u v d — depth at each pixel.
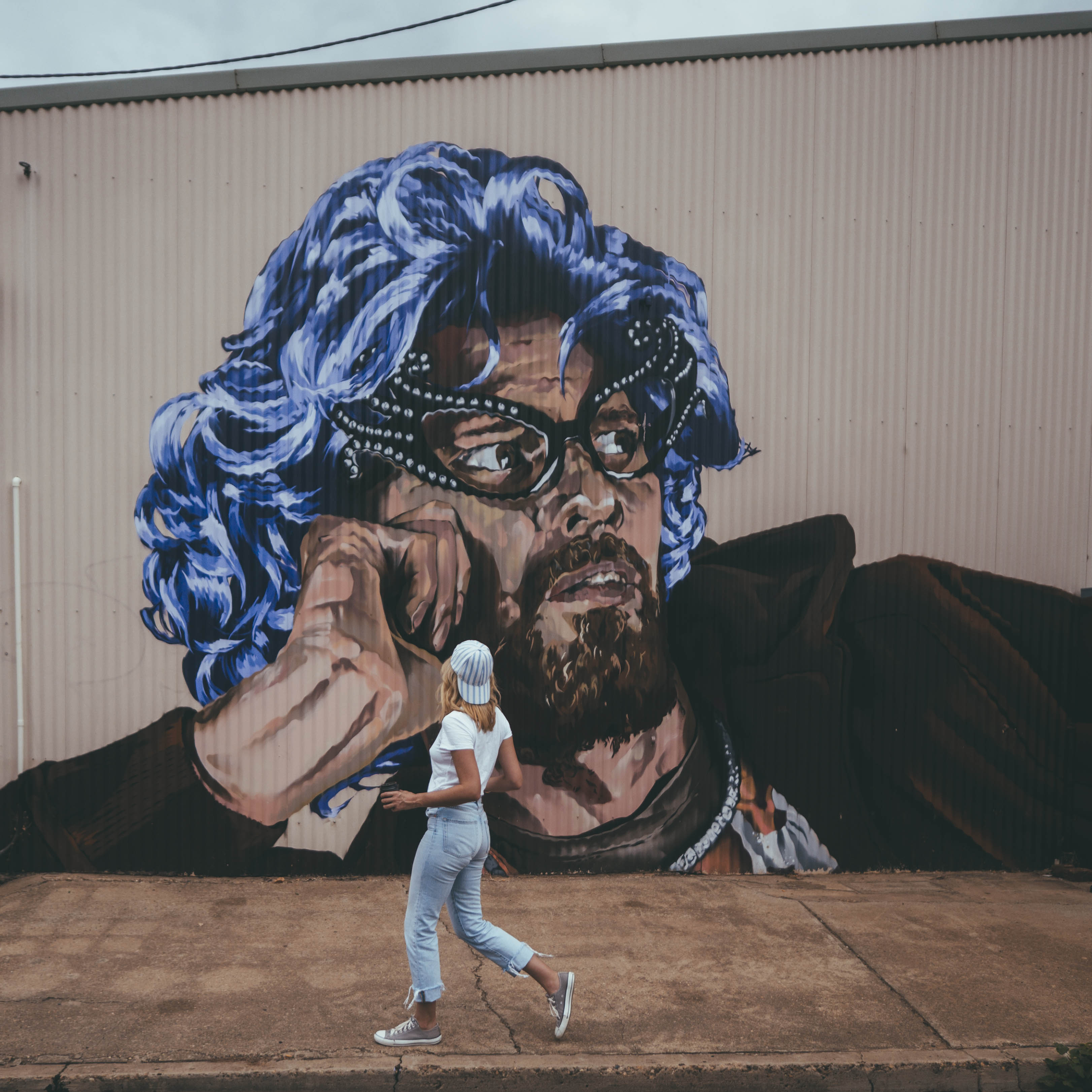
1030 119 5.46
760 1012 3.59
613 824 5.44
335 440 5.37
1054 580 5.57
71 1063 3.15
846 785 5.54
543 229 5.39
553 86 5.37
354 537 5.39
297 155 5.34
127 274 5.35
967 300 5.51
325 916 4.64
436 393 5.38
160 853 5.36
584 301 5.41
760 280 5.47
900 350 5.52
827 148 5.44
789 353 5.50
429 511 5.40
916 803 5.57
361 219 5.35
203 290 5.37
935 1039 3.40
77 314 5.35
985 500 5.56
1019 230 5.50
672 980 3.88
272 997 3.68
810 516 5.53
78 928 4.43
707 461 5.50
